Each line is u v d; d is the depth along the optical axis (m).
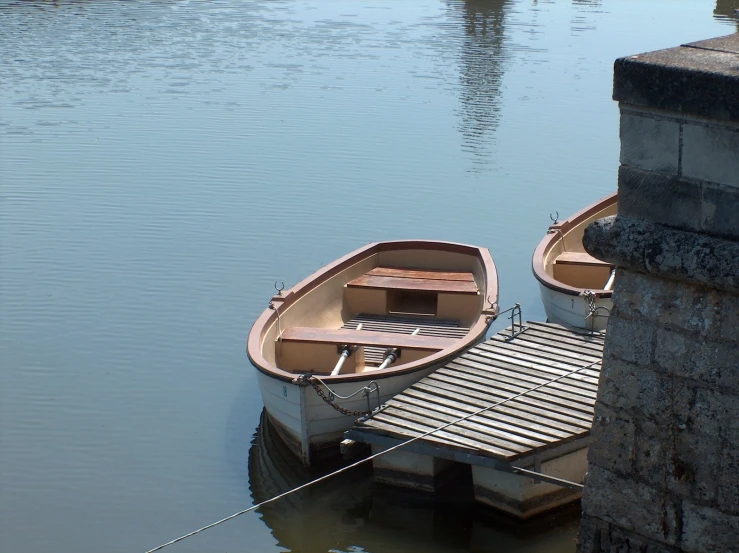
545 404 14.11
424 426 13.72
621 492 6.41
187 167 27.28
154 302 19.62
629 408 6.27
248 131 30.59
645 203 5.93
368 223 23.81
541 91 35.19
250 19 47.75
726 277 5.58
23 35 43.62
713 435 5.94
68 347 17.92
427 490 13.98
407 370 14.77
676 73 5.57
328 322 17.86
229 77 37.19
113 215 23.89
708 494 6.02
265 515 13.89
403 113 32.59
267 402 15.08
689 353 5.97
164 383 16.89
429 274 19.14
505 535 13.43
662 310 6.04
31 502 13.88
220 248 22.17
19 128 30.75
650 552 6.34
